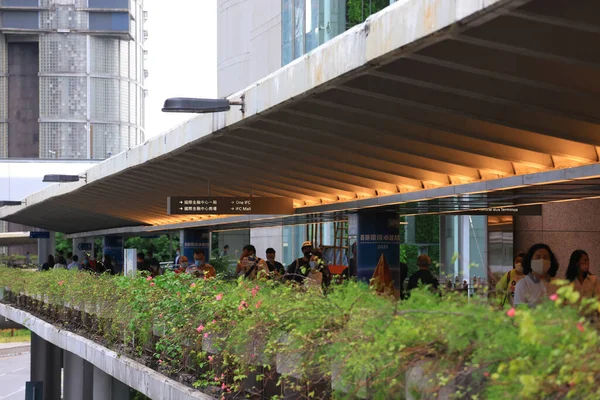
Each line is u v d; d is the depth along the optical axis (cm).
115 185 2845
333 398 661
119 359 1423
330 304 704
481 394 489
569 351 411
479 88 1005
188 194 2739
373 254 2103
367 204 2000
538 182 1409
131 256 1636
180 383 1112
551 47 805
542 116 1141
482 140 1331
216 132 1564
